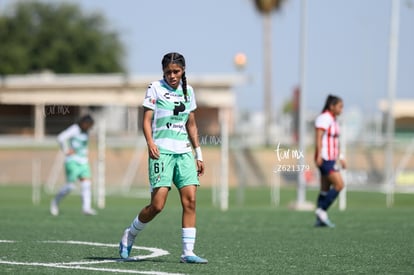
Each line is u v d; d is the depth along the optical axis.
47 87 97.06
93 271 22.41
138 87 116.38
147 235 34.53
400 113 159.62
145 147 92.31
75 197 77.81
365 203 70.56
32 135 83.94
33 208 56.75
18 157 96.69
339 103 39.94
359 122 124.31
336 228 38.94
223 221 43.44
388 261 25.22
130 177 91.06
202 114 130.75
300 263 24.58
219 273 22.12
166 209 56.00
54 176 92.50
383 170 82.81
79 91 108.38
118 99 116.44
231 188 89.44
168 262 24.59
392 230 37.72
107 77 114.81
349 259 25.70
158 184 23.72
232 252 27.77
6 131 85.38
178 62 23.66
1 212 50.94
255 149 94.44
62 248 28.84
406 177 74.38
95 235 34.47
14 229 37.50
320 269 23.19
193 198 24.16
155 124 23.94
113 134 89.94
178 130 23.89
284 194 81.62
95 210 54.72
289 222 42.84
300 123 61.22
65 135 48.53
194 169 24.17
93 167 91.56
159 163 23.69
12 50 186.88
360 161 83.69
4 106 90.44
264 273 22.22
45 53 190.12
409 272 22.72
